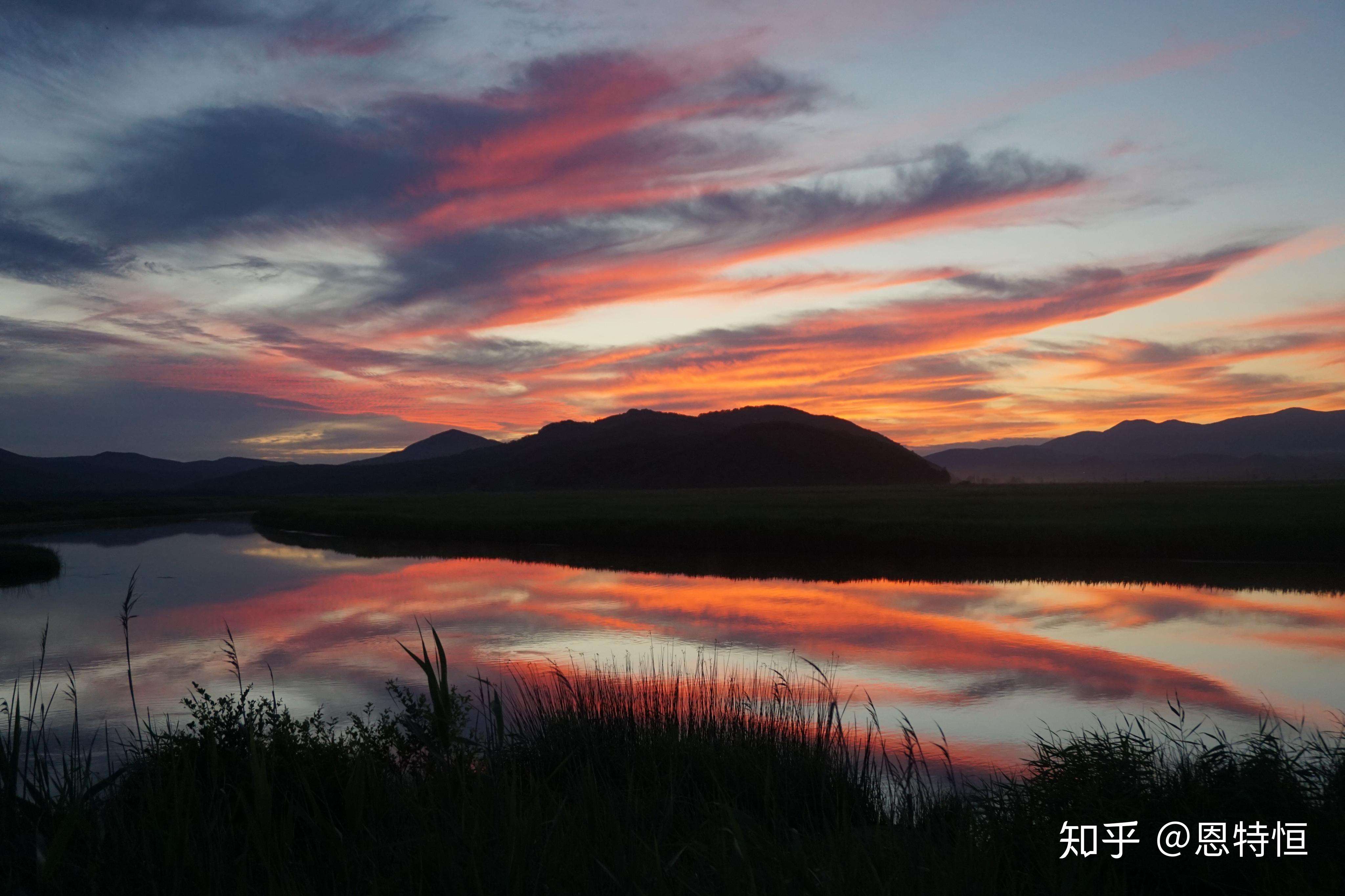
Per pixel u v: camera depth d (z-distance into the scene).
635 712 7.12
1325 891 4.18
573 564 36.38
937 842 4.37
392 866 3.26
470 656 16.47
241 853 3.28
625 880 3.05
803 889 3.12
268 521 74.50
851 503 66.62
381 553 44.25
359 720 5.97
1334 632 18.56
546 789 4.30
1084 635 18.30
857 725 10.52
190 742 4.99
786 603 23.62
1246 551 32.97
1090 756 5.84
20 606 24.89
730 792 5.56
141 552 46.53
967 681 13.87
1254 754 5.54
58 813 3.60
